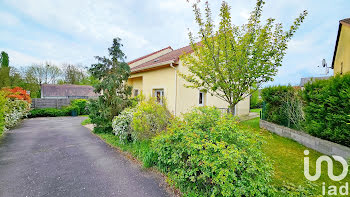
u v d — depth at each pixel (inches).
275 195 104.8
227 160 94.5
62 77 1368.1
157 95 378.6
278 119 257.1
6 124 329.7
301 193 108.5
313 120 189.0
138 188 126.9
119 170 157.6
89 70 298.0
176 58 301.9
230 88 185.5
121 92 319.9
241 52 172.1
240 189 91.2
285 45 162.9
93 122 307.7
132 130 224.2
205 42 188.7
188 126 132.0
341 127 160.9
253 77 174.2
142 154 178.2
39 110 583.8
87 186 129.7
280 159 167.5
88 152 209.0
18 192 120.5
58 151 212.5
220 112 145.5
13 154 199.9
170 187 127.5
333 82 166.4
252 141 114.2
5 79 693.3
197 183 113.1
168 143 137.3
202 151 104.0
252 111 575.5
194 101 339.6
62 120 517.3
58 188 126.6
